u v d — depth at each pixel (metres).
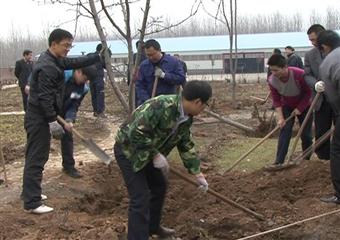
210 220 6.35
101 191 7.86
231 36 17.58
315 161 7.78
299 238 5.75
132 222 5.16
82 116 16.33
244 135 12.57
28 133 6.46
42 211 6.54
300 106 7.83
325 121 7.75
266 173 7.82
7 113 18.72
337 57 6.05
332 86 6.12
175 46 51.22
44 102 6.14
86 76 7.55
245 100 20.53
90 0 6.75
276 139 11.44
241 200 6.89
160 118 4.80
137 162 4.90
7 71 49.94
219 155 9.80
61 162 9.32
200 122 14.04
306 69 7.55
